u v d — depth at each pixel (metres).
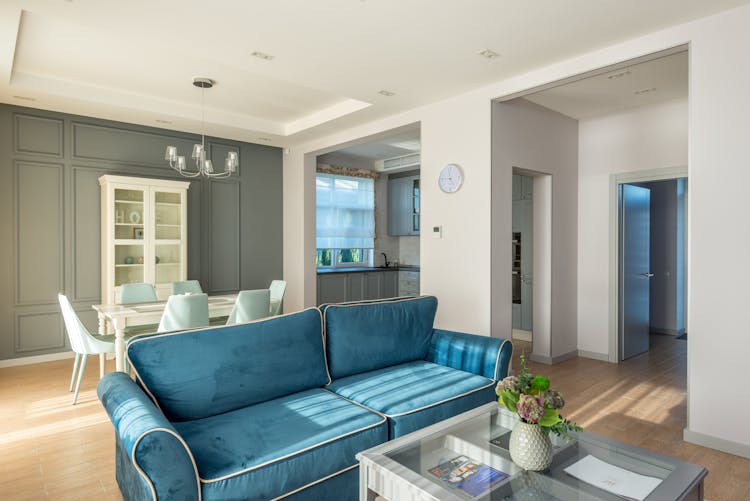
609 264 4.88
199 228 5.79
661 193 6.46
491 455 1.81
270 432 1.98
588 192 5.04
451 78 3.82
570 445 1.89
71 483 2.38
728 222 2.70
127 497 1.97
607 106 4.59
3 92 4.19
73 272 4.92
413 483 1.59
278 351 2.45
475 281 4.10
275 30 2.99
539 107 4.57
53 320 4.85
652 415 3.35
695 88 2.82
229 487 1.66
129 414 1.70
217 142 5.96
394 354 3.00
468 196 4.16
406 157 7.70
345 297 7.25
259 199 6.38
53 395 3.77
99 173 5.05
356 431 2.03
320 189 7.51
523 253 6.03
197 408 2.14
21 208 4.64
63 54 3.73
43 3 2.63
